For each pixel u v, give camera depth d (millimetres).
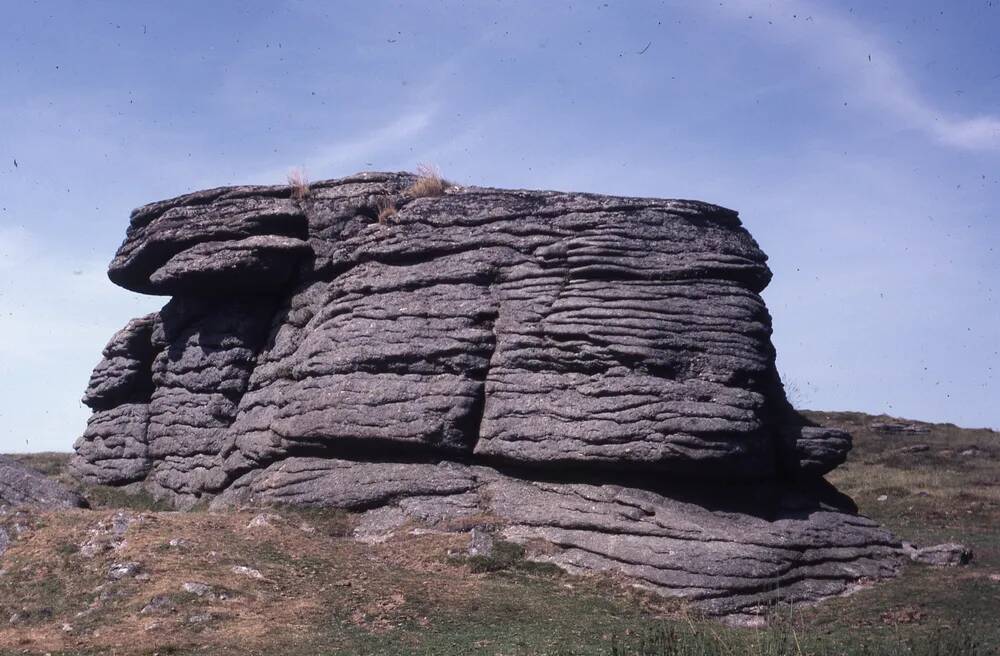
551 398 23672
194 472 29641
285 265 28375
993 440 52250
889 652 15789
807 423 25344
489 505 23266
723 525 21969
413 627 18000
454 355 24719
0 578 20219
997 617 18703
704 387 23000
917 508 34594
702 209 25016
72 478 33281
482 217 25891
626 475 23047
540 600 19578
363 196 28000
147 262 30312
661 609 19578
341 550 21953
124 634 17422
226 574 19703
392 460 24953
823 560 21594
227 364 29562
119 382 33406
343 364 25578
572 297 24125
